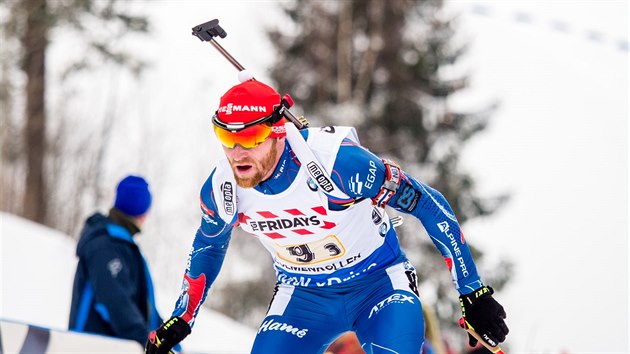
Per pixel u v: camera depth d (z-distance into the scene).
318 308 7.93
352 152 7.21
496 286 43.78
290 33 44.28
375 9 43.44
